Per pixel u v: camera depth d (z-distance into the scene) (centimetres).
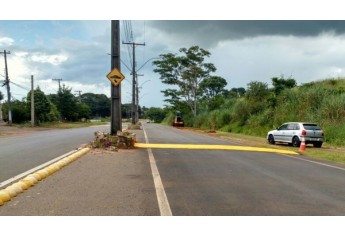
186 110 8162
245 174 1091
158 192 806
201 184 915
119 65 1823
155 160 1357
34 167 1133
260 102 4369
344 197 806
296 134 2419
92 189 824
